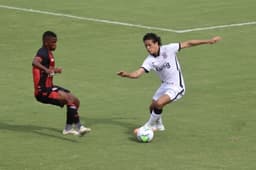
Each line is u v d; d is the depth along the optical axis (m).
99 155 41.53
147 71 44.25
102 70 64.69
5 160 40.62
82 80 61.06
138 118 49.78
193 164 39.91
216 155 41.50
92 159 40.78
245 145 43.44
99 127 47.47
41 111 51.38
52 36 44.25
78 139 44.75
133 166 39.56
